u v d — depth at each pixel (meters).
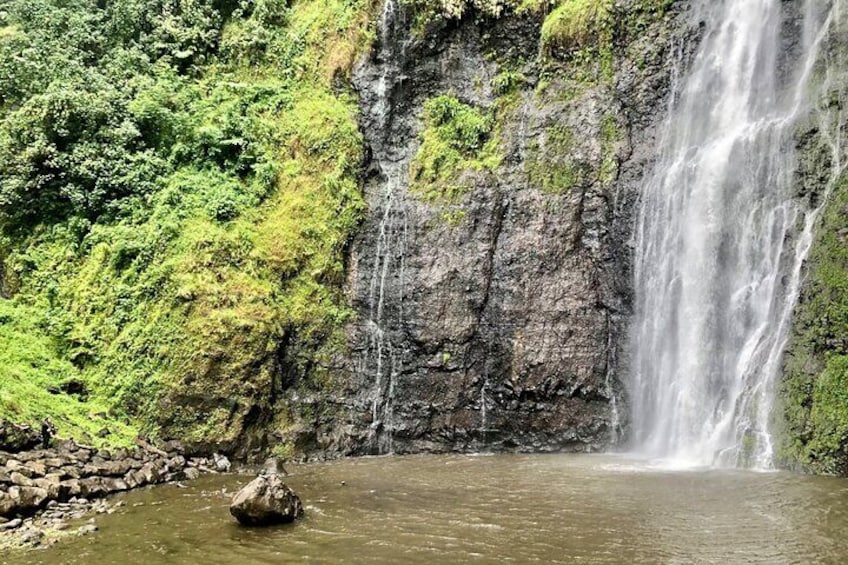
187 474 13.04
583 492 11.06
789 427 12.89
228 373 14.89
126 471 12.23
